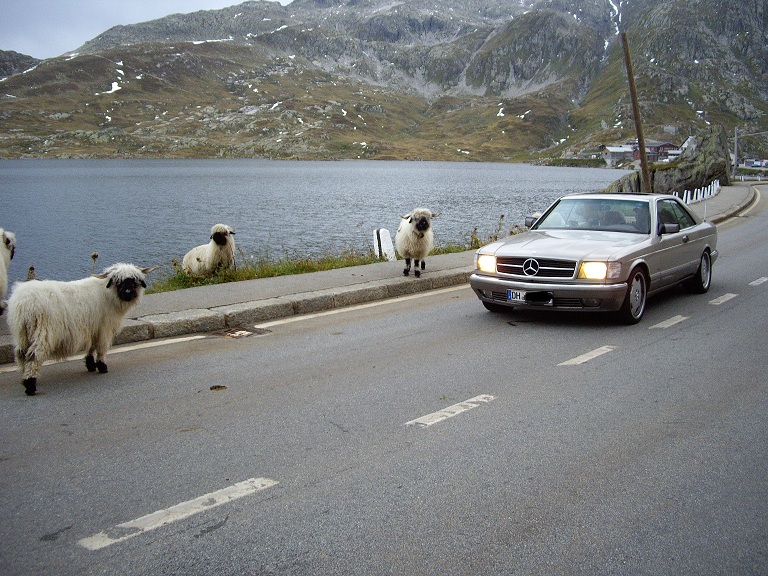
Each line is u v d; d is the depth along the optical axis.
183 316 8.83
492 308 9.95
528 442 4.98
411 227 11.77
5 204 57.34
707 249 11.36
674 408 5.73
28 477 4.42
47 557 3.46
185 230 40.09
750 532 3.72
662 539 3.65
